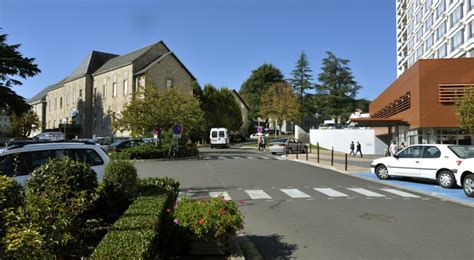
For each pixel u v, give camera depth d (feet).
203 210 20.67
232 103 246.27
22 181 28.66
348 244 23.90
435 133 103.35
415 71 104.01
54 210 15.62
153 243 15.61
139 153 100.27
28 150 30.42
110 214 23.65
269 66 311.88
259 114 272.72
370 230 27.40
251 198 41.91
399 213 33.55
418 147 55.26
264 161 97.45
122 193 25.27
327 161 100.48
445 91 98.78
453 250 22.59
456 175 44.88
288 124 312.91
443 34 173.27
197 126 123.85
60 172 20.02
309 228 28.07
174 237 20.27
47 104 262.88
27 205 13.91
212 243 20.52
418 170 53.98
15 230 12.21
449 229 27.63
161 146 106.32
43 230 13.66
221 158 109.60
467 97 80.94
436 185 53.01
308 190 48.16
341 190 48.26
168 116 114.01
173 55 186.09
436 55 184.65
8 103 127.85
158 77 179.22
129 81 184.03
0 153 29.81
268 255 21.93
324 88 285.43
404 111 118.83
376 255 21.72
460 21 150.41
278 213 33.60
